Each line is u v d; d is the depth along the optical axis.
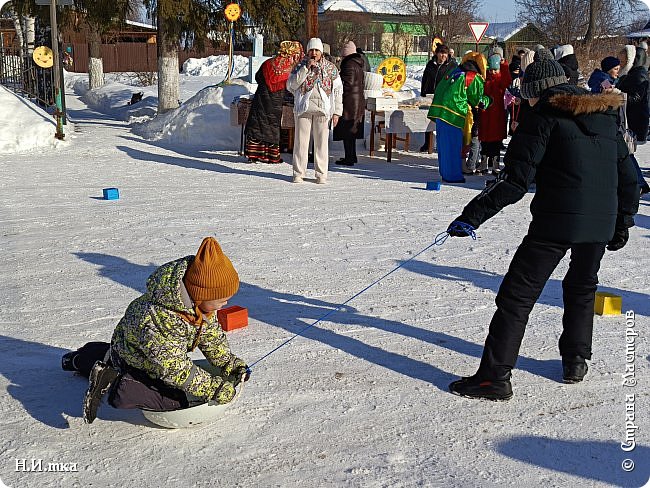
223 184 10.58
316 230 7.80
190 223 7.98
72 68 44.31
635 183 4.26
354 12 44.72
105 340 4.74
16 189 9.88
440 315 5.35
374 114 13.64
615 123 4.12
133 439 3.55
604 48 37.56
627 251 7.25
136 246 7.03
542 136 3.92
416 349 4.73
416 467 3.35
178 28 17.89
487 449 3.53
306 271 6.34
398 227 8.01
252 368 4.37
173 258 6.64
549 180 3.96
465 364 4.52
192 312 3.43
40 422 3.71
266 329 5.02
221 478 3.22
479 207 4.02
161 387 3.57
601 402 4.05
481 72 11.11
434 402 4.00
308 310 5.41
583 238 3.94
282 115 12.72
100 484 3.17
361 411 3.88
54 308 5.32
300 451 3.46
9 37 36.50
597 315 5.45
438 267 6.54
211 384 3.52
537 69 4.06
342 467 3.33
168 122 15.49
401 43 48.31
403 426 3.73
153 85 35.81
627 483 3.27
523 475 3.31
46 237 7.32
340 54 12.83
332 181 11.07
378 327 5.09
